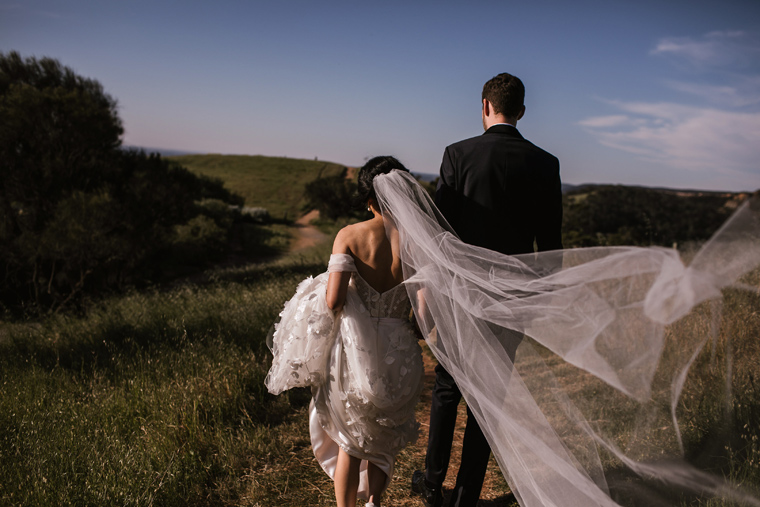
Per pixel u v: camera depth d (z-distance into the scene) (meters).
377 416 2.42
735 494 1.92
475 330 2.23
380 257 2.43
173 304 7.57
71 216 12.92
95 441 3.18
